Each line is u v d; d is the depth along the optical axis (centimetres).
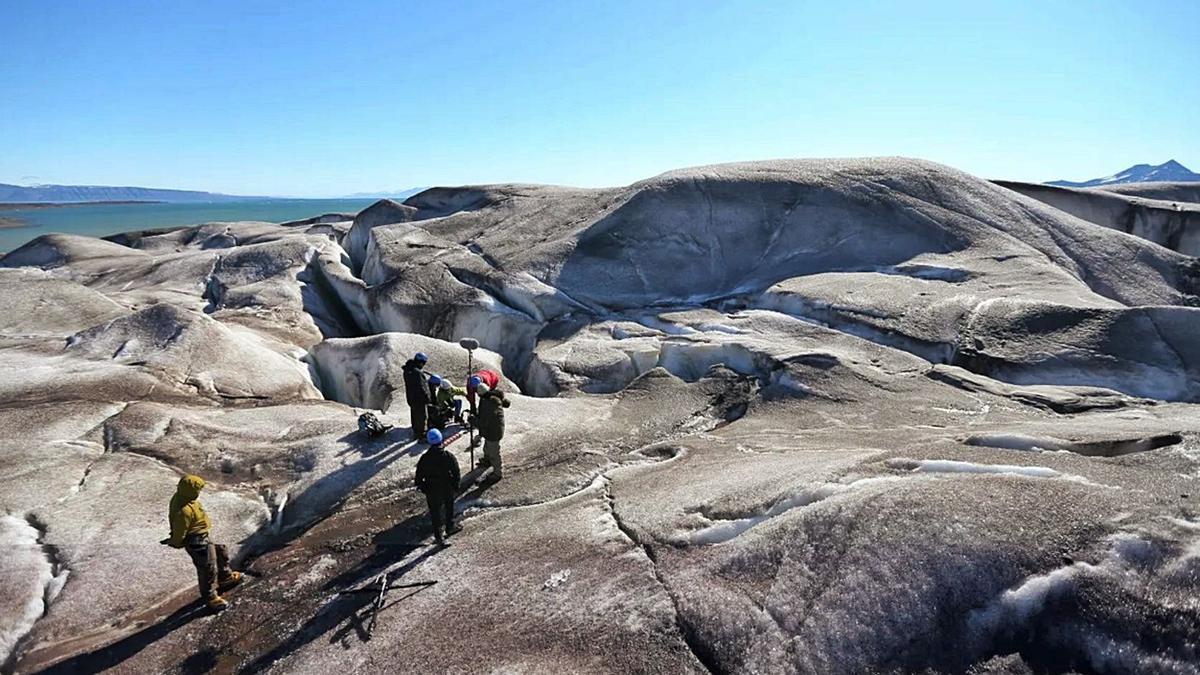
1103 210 3850
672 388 1767
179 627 926
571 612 805
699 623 738
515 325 2611
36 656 895
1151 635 612
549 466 1302
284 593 977
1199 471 843
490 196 4450
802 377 1686
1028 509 744
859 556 739
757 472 1062
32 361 1959
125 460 1383
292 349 2386
